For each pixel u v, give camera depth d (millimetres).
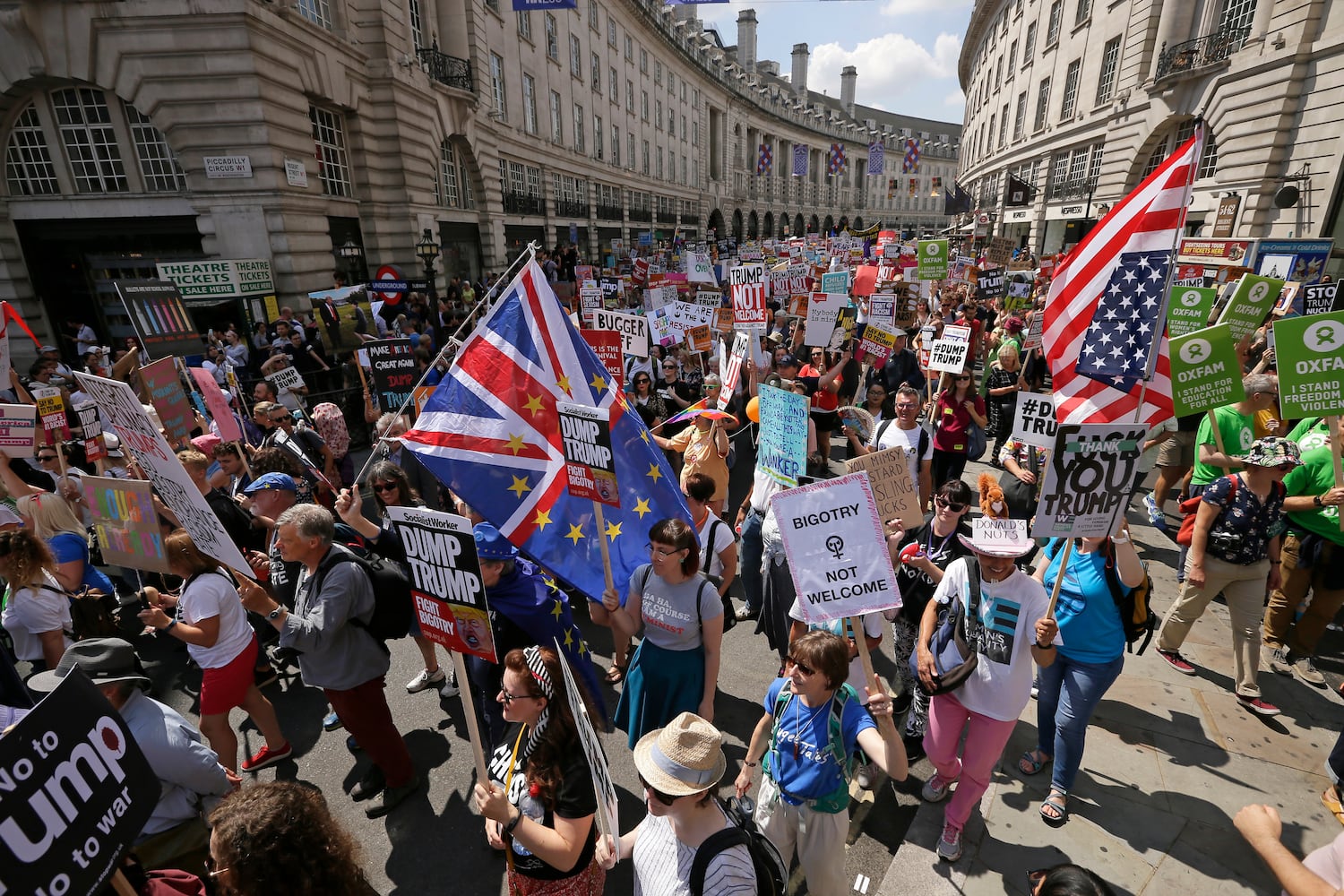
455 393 3748
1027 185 31375
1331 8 15734
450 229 24859
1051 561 3598
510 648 3648
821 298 9570
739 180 71500
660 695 3496
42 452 5848
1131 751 3996
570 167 36844
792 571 2730
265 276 13586
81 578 4891
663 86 52469
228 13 13477
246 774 4055
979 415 6996
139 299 7730
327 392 10898
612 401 4133
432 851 3510
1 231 14711
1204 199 19859
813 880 2768
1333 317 4016
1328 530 4504
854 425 6281
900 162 105625
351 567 3461
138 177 14859
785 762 2705
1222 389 4344
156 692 4895
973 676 3113
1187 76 20469
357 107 18406
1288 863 1967
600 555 3867
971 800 3184
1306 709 4375
